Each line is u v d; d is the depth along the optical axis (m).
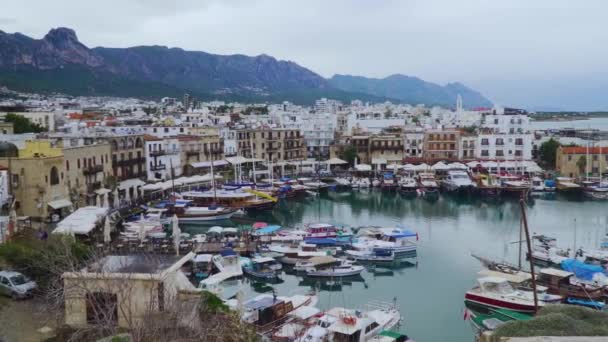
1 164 82.25
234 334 33.56
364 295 62.41
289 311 51.53
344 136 193.75
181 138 147.62
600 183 136.75
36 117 149.25
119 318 31.66
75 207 94.81
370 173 165.50
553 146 165.88
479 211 117.00
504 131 186.12
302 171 170.88
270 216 111.75
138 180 125.25
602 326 29.31
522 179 146.88
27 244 54.75
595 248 80.69
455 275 69.94
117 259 37.12
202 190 126.69
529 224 100.88
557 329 27.91
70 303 32.66
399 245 80.00
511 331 27.83
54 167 88.38
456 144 175.62
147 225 86.31
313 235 86.69
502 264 69.50
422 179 150.62
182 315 31.05
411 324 53.53
